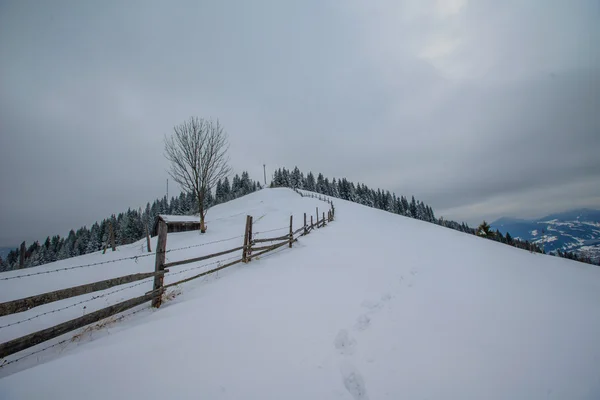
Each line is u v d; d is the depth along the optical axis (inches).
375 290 218.5
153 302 195.3
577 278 352.2
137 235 2395.4
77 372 112.9
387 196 3796.8
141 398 98.3
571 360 132.0
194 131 757.9
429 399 102.7
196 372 113.0
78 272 354.9
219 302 191.2
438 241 551.5
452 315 177.6
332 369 118.1
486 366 123.6
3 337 177.0
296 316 167.0
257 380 109.1
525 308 198.4
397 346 137.3
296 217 907.4
